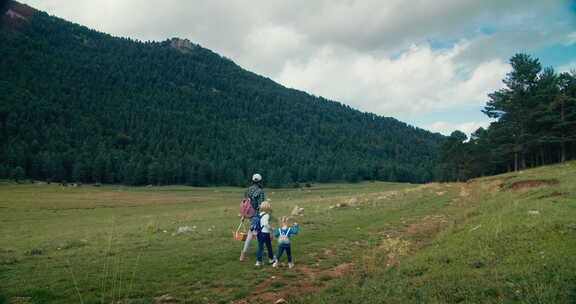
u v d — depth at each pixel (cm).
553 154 6003
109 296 666
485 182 4094
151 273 828
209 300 654
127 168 12725
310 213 2227
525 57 5328
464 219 1367
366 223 1639
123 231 1723
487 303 486
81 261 959
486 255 719
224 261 953
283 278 793
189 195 9200
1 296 657
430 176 16312
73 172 12119
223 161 15788
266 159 18575
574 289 489
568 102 4850
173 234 1462
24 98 18900
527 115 5225
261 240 896
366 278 729
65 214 3784
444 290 561
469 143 8319
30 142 14600
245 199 945
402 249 920
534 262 626
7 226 2559
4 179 10981
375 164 18238
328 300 605
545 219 912
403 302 536
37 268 885
